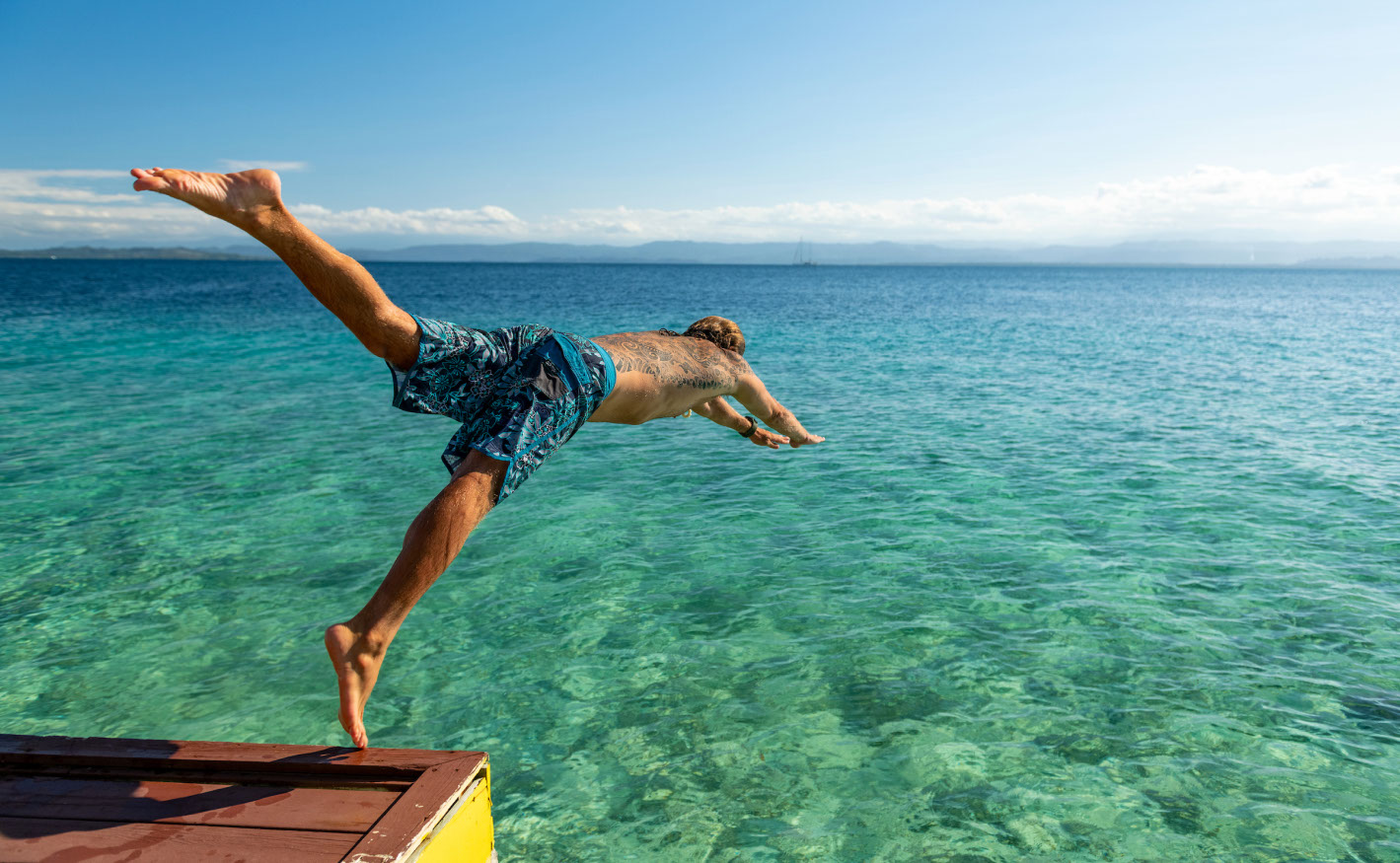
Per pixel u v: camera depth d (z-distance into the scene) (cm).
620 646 542
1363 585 635
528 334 259
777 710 466
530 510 827
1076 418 1352
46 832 192
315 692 486
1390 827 365
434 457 1052
